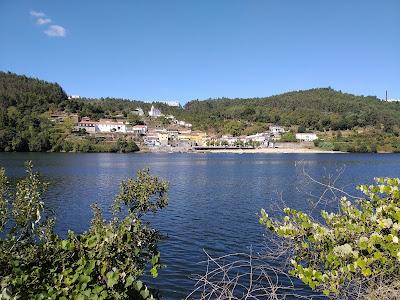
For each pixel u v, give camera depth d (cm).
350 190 4328
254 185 5441
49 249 586
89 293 505
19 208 773
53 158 11144
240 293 1414
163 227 2717
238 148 19575
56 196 4197
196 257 2005
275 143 19675
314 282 595
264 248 2034
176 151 18562
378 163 10206
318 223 684
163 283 1639
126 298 539
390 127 19275
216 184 5588
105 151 16188
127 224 690
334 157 13812
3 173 863
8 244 634
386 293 552
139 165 9388
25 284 516
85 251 584
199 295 1491
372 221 613
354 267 549
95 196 4206
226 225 2780
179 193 4597
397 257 523
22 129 15638
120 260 599
